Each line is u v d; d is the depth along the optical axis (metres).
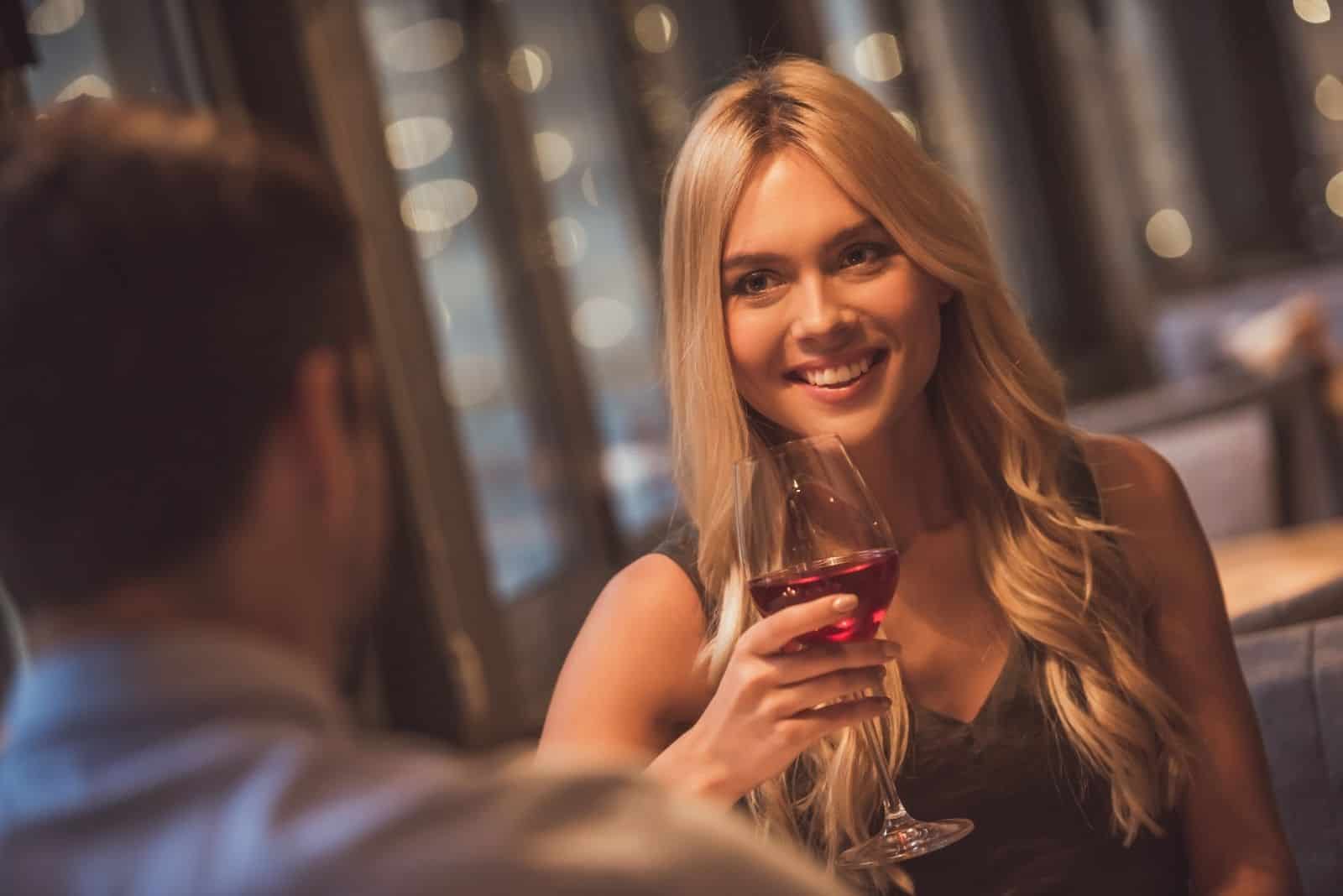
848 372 2.17
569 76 6.31
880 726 2.14
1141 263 10.57
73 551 0.88
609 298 6.36
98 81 3.69
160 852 0.83
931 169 2.23
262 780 0.84
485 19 5.79
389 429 4.55
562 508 5.88
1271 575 3.33
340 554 0.95
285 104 4.43
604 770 0.90
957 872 2.13
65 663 0.88
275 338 0.89
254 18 4.41
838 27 8.53
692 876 0.85
